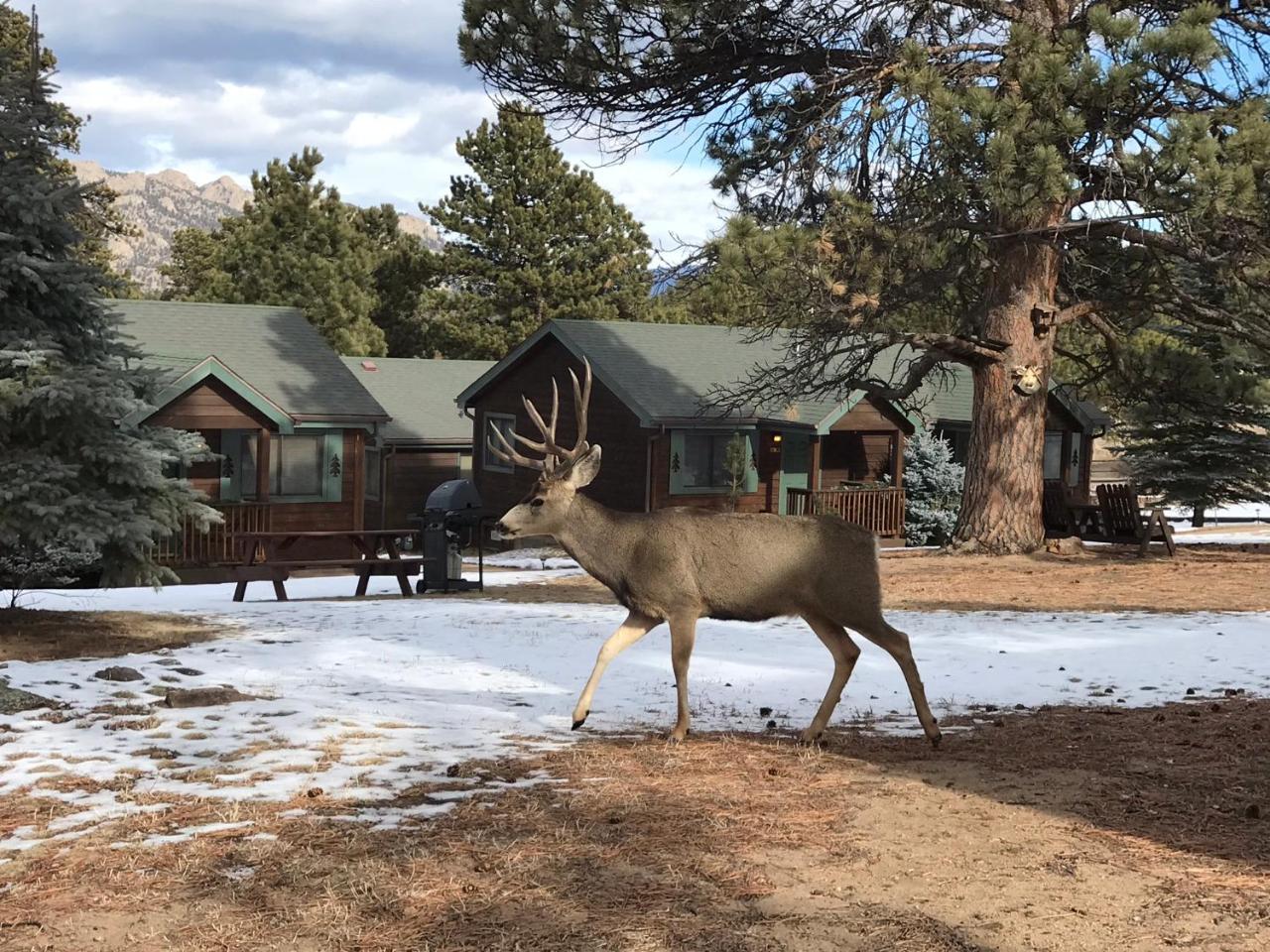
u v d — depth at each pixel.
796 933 5.36
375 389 40.16
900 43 22.30
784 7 22.50
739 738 9.32
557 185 56.53
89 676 11.67
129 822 7.05
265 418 27.47
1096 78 18.44
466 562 31.33
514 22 22.73
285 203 50.88
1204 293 26.14
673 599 9.09
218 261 57.97
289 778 7.98
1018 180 18.58
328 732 9.35
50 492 12.98
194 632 15.03
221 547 27.14
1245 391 26.14
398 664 12.74
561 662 12.94
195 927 5.59
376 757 8.59
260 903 5.83
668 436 31.91
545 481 9.19
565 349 34.03
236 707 10.30
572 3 22.23
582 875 6.12
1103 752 8.84
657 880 6.04
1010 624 15.68
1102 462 46.19
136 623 15.53
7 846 6.70
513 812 7.17
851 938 5.30
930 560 24.06
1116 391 28.33
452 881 6.06
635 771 8.20
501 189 55.53
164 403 25.72
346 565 20.81
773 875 6.10
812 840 6.66
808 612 9.06
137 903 5.86
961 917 5.53
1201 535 34.41
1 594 19.38
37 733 9.33
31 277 13.31
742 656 13.33
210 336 30.67
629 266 57.44
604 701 10.90
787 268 20.64
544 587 22.17
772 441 33.12
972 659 13.06
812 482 31.92
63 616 15.73
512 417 36.09
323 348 31.56
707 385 32.91
